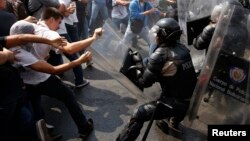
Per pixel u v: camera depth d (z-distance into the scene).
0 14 3.42
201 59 4.09
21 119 2.81
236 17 2.97
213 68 3.03
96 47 3.70
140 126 3.14
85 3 5.82
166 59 3.00
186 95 3.12
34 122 2.95
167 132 3.83
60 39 3.18
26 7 4.35
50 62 4.36
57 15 3.61
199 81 3.11
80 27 5.86
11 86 2.65
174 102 3.09
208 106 3.19
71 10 4.56
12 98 2.65
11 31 3.05
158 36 3.05
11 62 2.70
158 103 3.08
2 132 2.66
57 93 3.41
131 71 3.26
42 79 3.29
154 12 5.68
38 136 2.82
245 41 2.98
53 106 4.40
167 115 3.14
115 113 4.26
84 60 3.27
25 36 2.94
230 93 3.05
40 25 3.46
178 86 3.07
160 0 5.83
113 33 3.74
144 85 3.11
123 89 4.87
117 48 3.61
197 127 3.91
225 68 2.99
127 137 3.11
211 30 3.48
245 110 3.08
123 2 6.19
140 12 5.54
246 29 2.99
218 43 2.99
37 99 3.54
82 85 4.84
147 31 5.62
